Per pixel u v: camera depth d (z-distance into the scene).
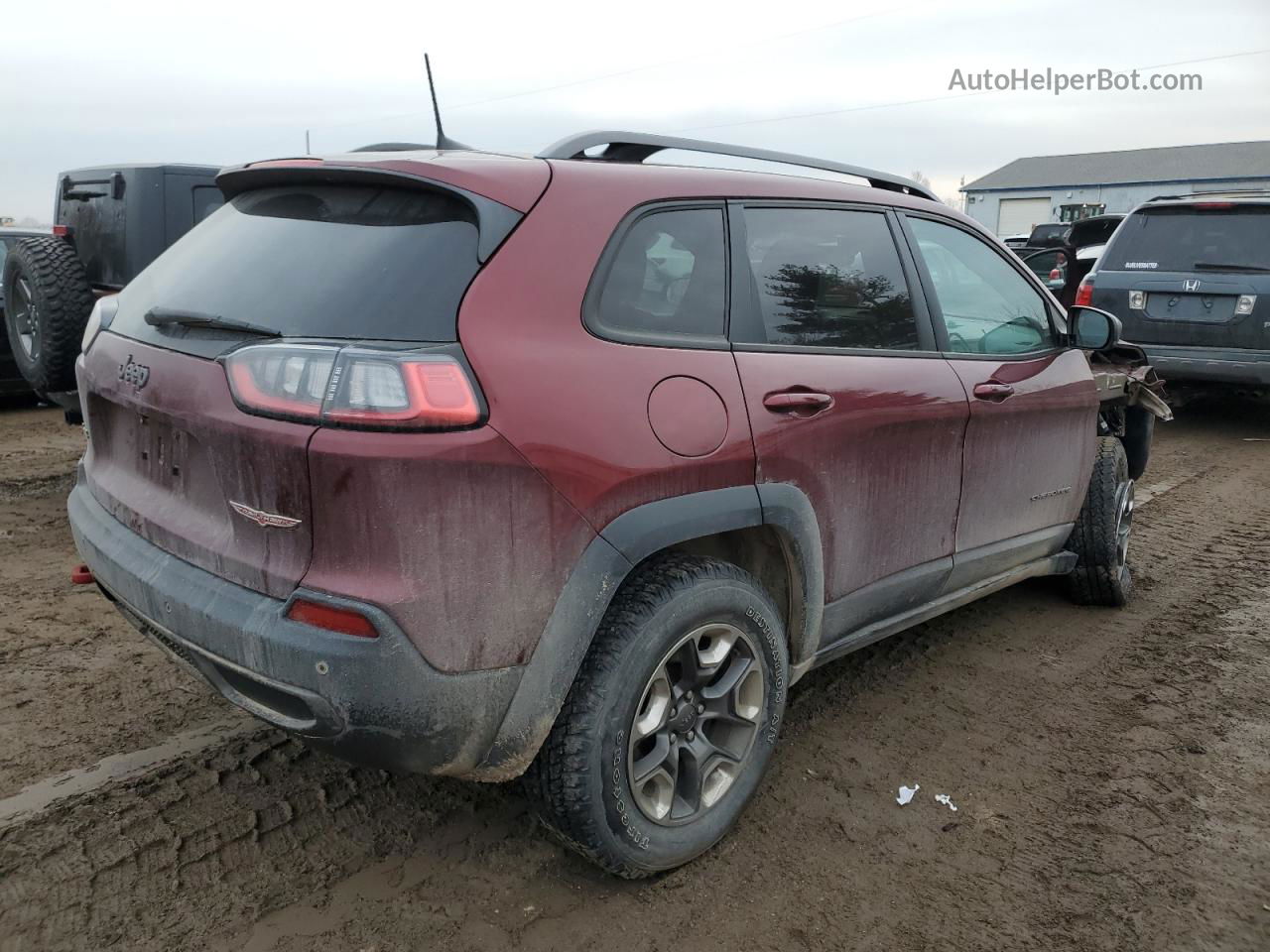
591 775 2.26
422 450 1.94
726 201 2.71
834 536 2.86
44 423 8.45
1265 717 3.48
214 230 2.65
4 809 2.70
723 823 2.62
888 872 2.60
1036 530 3.91
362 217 2.31
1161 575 5.01
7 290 5.61
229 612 2.10
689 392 2.41
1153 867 2.64
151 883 2.44
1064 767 3.14
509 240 2.19
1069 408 3.89
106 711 3.30
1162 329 8.07
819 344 2.86
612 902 2.45
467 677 2.06
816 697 3.59
